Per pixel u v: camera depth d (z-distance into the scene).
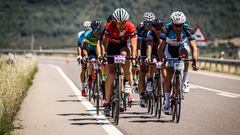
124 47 23.38
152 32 25.44
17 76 34.78
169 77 22.91
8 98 24.39
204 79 49.78
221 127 20.80
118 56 21.55
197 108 27.12
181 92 22.11
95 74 25.95
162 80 23.72
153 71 25.03
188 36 22.80
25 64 52.50
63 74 60.88
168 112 23.17
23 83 37.50
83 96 32.84
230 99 31.50
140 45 28.12
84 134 19.61
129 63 23.19
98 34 24.16
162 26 25.16
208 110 26.28
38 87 41.78
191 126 21.22
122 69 23.56
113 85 23.02
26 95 34.97
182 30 22.83
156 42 25.77
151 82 25.28
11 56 47.91
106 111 23.67
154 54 26.16
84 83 32.31
